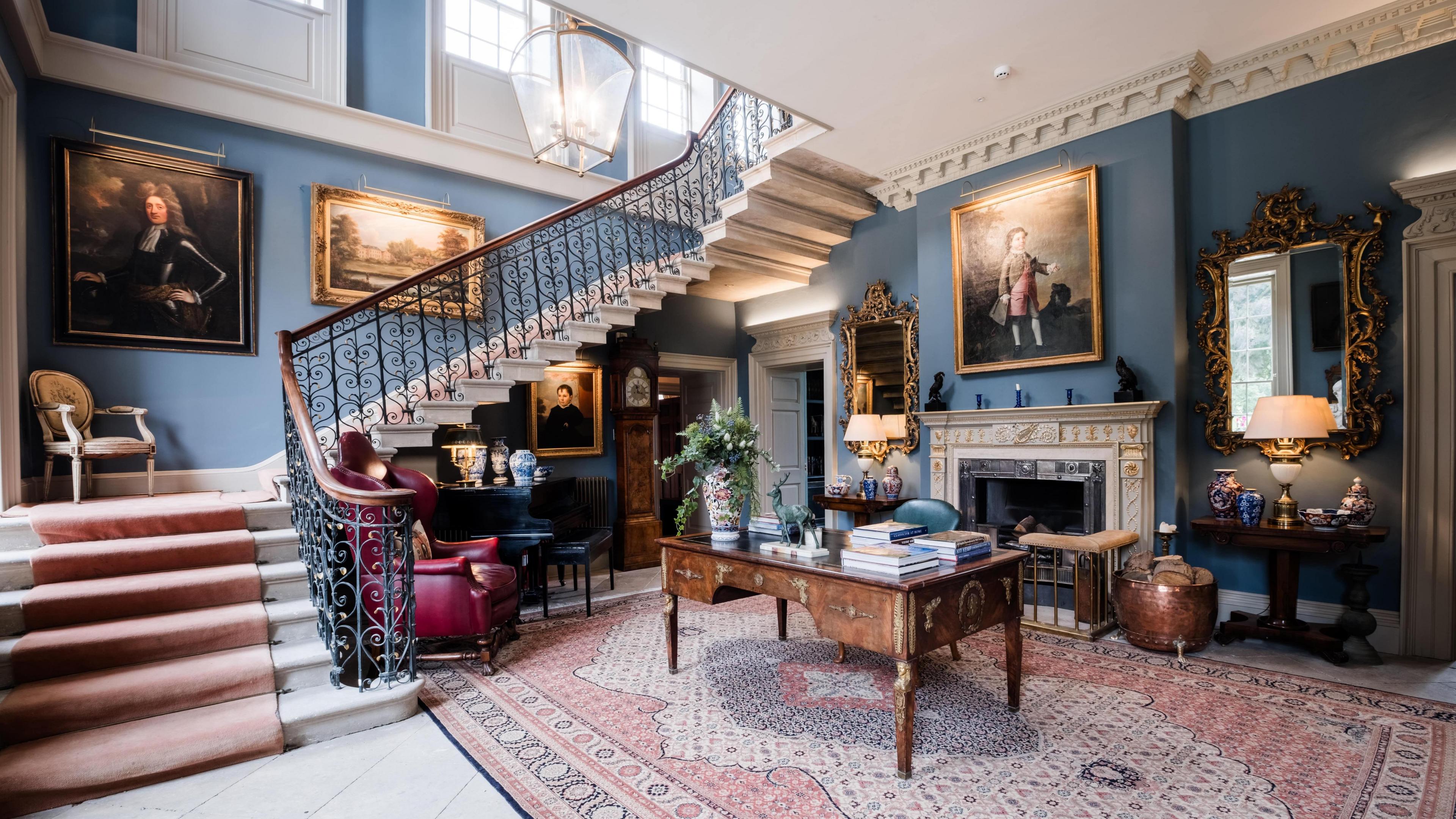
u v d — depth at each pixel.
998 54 4.29
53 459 4.62
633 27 3.89
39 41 4.56
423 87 6.54
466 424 5.96
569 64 3.73
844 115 5.08
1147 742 2.84
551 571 6.98
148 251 5.09
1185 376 4.71
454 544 4.63
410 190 6.36
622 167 7.99
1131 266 4.80
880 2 3.68
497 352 5.92
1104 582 4.62
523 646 4.36
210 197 5.34
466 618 3.83
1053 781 2.53
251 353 5.49
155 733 2.72
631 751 2.83
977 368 5.60
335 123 5.89
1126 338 4.82
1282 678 3.60
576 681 3.69
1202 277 4.70
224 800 2.49
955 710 3.21
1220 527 4.18
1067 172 5.05
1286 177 4.39
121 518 3.70
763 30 3.95
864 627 2.72
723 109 6.79
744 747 2.86
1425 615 3.90
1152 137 4.68
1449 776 2.52
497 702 3.40
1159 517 4.64
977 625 2.94
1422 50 3.94
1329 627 4.00
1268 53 4.30
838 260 7.11
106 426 4.91
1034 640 4.35
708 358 8.28
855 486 6.94
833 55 4.25
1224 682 3.54
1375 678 3.58
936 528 4.04
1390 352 4.04
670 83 8.78
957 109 5.04
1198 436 4.70
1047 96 4.87
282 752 2.86
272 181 5.66
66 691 2.77
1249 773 2.57
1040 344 5.21
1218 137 4.66
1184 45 4.25
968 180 5.72
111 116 5.01
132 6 5.15
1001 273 5.45
